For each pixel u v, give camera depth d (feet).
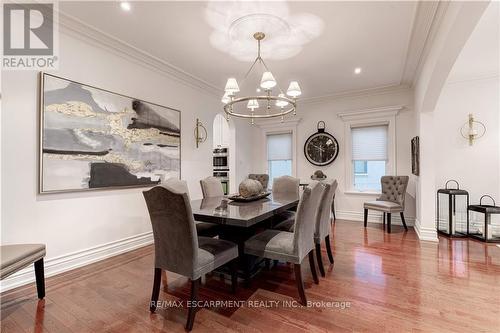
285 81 13.96
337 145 16.76
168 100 12.52
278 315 6.00
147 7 7.63
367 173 16.31
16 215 7.40
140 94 11.09
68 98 8.54
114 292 7.12
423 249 10.46
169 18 8.19
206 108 15.15
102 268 8.76
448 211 13.21
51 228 8.18
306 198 6.43
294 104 8.98
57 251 8.32
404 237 12.21
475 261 9.16
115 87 10.06
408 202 14.83
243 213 7.03
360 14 7.89
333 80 13.84
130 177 10.52
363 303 6.47
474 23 6.59
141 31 8.98
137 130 10.85
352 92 15.80
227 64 11.80
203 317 5.94
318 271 8.42
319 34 9.09
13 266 5.76
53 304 6.51
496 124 12.69
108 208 9.84
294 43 9.75
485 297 6.69
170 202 5.57
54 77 8.20
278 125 19.19
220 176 20.26
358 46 9.99
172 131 12.61
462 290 7.07
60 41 8.38
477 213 13.05
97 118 9.36
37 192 7.82
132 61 10.72
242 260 8.00
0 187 7.12
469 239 11.81
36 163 7.81
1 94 7.16
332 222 15.49
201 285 7.58
